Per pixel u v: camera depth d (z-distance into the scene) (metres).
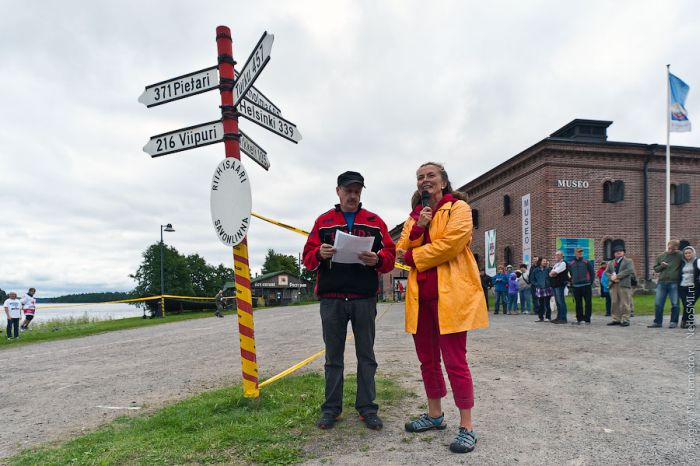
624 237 19.12
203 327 15.16
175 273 54.88
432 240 3.12
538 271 11.81
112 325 19.16
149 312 35.28
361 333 3.52
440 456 2.80
